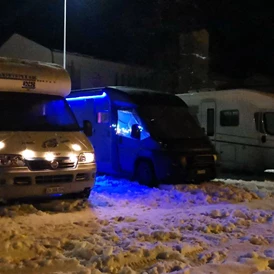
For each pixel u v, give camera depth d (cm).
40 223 789
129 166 1261
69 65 2634
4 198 848
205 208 952
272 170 1641
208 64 2941
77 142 937
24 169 848
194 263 626
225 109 1659
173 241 712
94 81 2739
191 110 1780
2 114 925
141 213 897
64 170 885
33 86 967
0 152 841
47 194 879
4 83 934
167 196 1055
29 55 2589
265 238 743
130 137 1254
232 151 1641
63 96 1027
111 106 1315
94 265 595
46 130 941
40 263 595
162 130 1220
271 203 1034
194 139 1233
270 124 1568
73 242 675
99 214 875
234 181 1348
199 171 1191
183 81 2864
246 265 609
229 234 766
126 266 589
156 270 580
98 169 1369
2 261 596
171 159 1155
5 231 709
